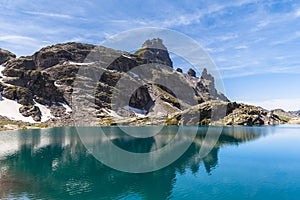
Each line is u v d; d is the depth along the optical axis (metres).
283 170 57.03
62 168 58.38
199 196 41.47
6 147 87.81
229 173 54.44
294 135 127.81
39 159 68.19
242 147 89.44
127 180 49.53
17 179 49.62
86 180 49.38
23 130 151.12
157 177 51.47
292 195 41.91
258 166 60.91
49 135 123.31
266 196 41.66
